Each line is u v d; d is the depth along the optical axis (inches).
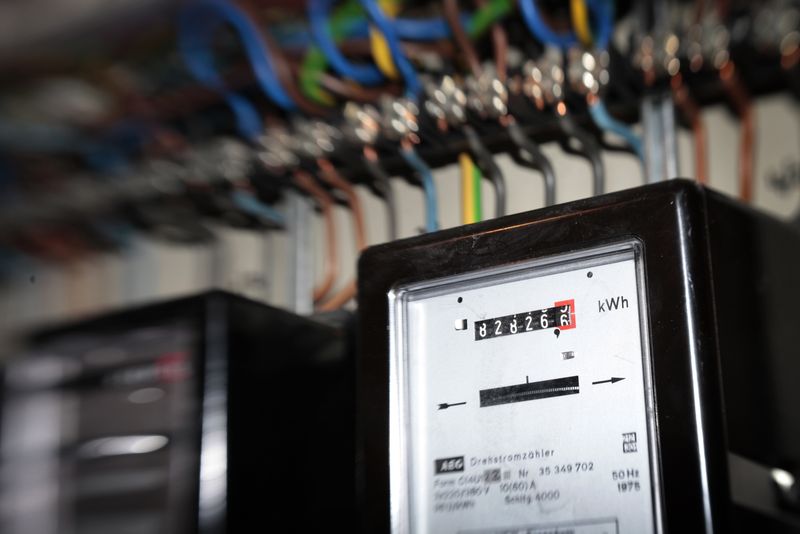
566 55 34.5
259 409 32.7
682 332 24.5
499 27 36.1
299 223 42.0
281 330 34.2
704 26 33.0
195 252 47.1
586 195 35.5
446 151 37.9
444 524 28.2
